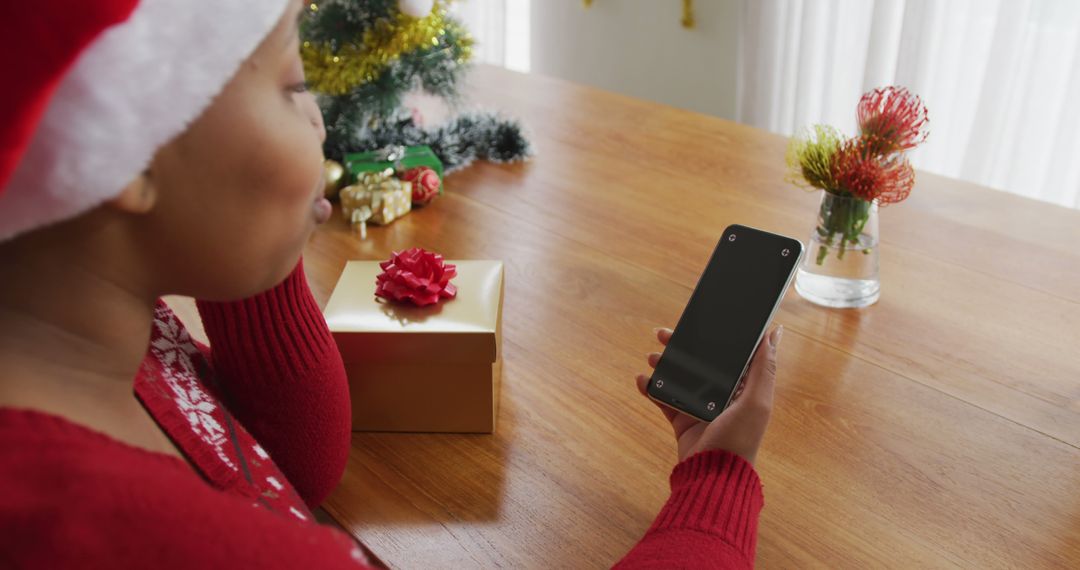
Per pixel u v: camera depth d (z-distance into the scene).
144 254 0.46
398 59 1.38
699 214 1.30
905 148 1.02
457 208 1.33
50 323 0.45
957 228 1.25
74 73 0.35
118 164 0.38
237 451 0.64
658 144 1.55
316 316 0.76
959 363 0.98
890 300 1.09
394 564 0.74
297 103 0.49
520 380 0.96
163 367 0.65
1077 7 1.89
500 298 0.92
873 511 0.78
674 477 0.71
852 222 1.04
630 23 2.83
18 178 0.37
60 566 0.34
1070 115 1.95
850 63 2.27
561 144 1.56
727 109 2.71
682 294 1.11
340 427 0.79
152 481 0.37
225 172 0.45
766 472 0.83
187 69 0.38
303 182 0.48
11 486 0.36
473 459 0.85
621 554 0.74
